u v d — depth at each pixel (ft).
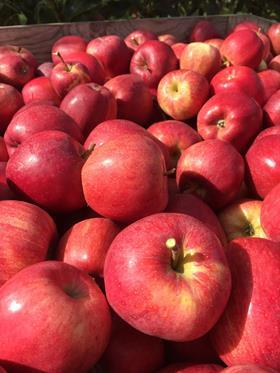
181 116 1.47
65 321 0.63
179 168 1.11
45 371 0.64
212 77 1.60
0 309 0.64
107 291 0.68
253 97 1.43
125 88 1.39
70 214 0.98
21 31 1.77
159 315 0.63
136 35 1.87
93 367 0.77
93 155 0.86
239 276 0.70
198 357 0.77
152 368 0.76
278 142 1.07
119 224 0.88
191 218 0.72
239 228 1.05
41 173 0.90
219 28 2.21
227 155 1.04
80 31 1.90
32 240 0.80
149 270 0.64
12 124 1.10
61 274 0.69
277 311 0.66
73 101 1.24
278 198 0.91
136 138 0.85
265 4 3.16
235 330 0.68
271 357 0.66
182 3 3.03
